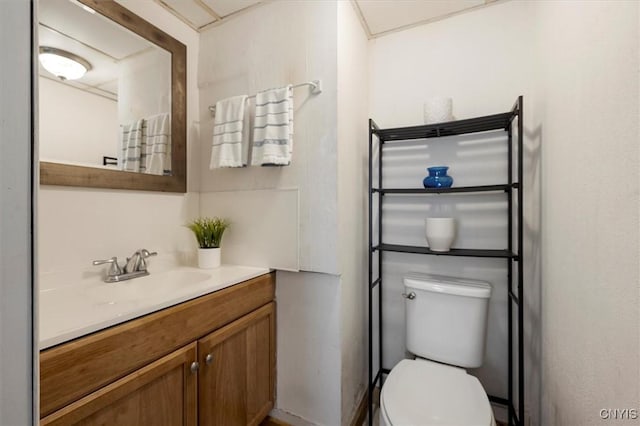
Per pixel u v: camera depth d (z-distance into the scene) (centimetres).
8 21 33
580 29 83
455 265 153
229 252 154
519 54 140
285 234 138
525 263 138
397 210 165
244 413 121
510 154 138
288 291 140
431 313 136
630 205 58
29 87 35
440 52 156
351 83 142
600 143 71
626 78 60
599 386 69
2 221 32
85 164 114
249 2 143
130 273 125
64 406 64
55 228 105
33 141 35
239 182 151
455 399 101
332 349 130
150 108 137
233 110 140
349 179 141
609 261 66
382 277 169
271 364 139
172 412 90
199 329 100
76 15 111
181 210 154
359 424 147
